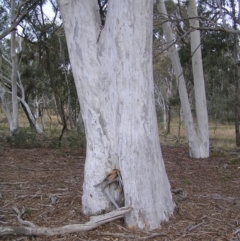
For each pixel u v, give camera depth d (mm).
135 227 4539
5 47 23938
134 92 4461
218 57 19141
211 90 25656
